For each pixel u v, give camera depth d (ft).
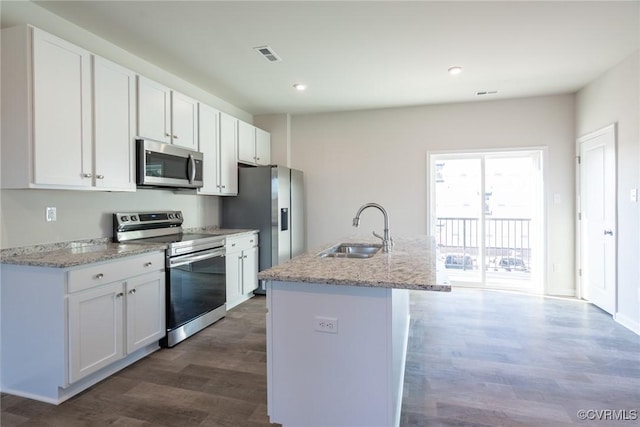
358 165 16.63
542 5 7.87
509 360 8.55
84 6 7.86
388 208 16.30
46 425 6.20
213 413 6.52
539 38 9.43
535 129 14.56
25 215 7.72
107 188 8.50
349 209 16.78
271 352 5.69
